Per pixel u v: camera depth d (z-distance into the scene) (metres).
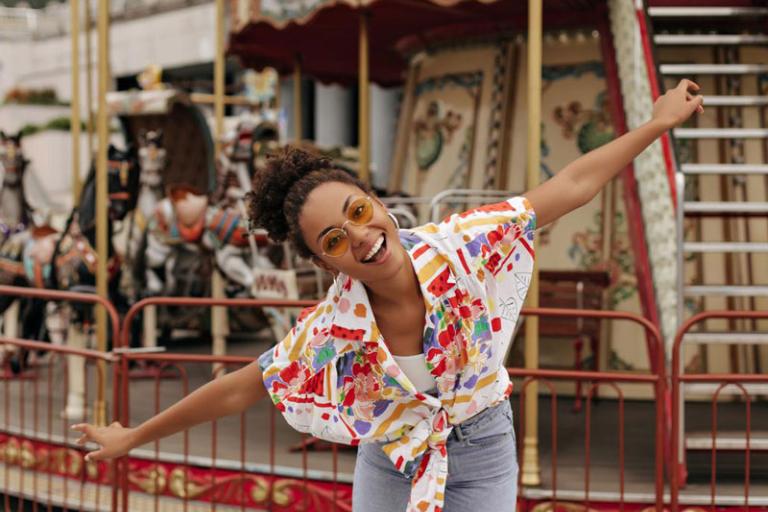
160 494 6.43
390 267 2.75
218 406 2.98
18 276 9.38
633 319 5.15
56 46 30.77
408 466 2.91
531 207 2.93
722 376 5.11
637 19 6.66
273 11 8.66
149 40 25.78
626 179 6.97
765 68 7.39
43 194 27.72
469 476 2.99
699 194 8.20
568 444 6.73
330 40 10.16
